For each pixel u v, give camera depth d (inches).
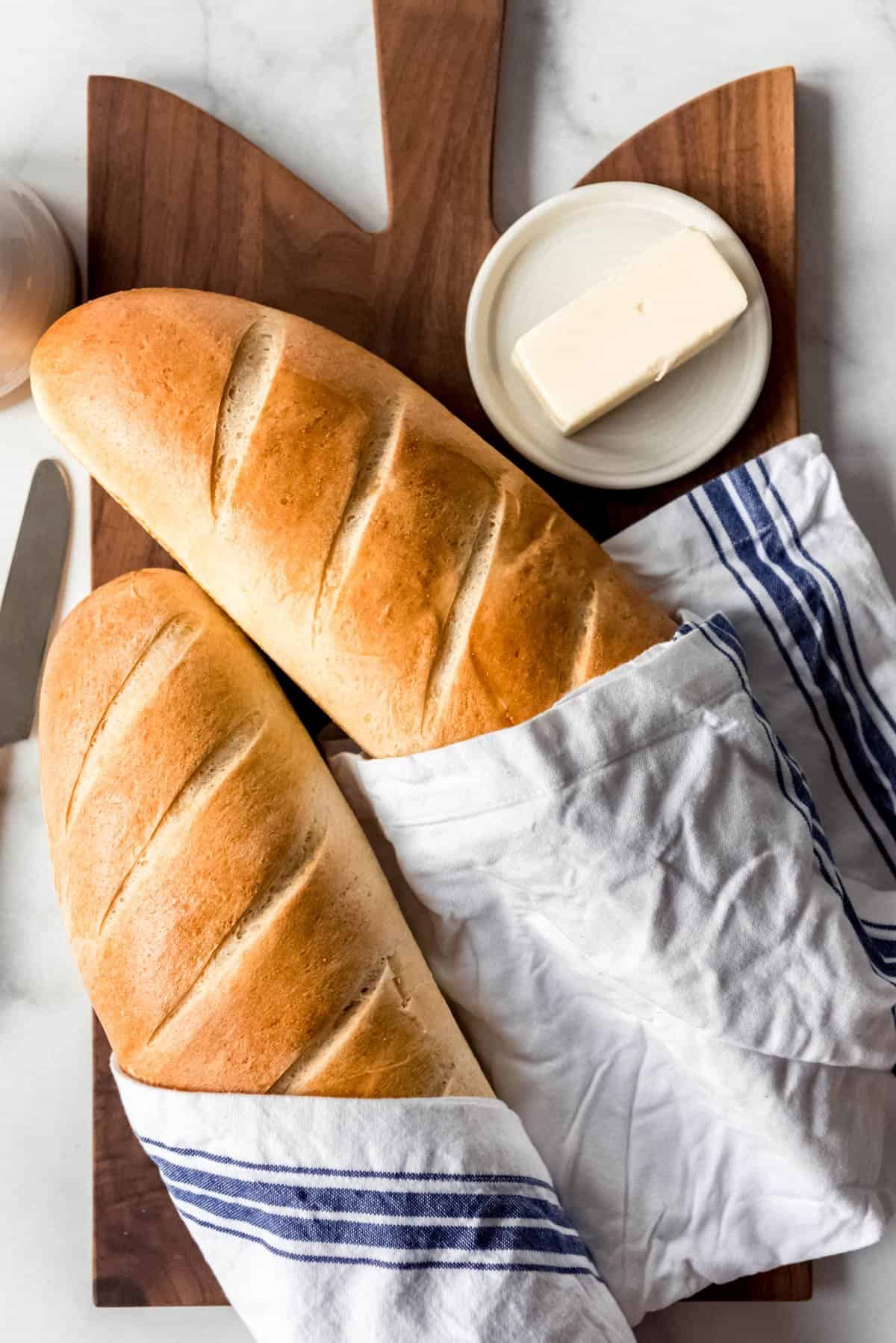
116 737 27.8
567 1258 27.3
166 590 28.6
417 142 30.7
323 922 27.4
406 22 30.6
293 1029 27.0
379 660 27.7
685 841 27.1
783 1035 27.2
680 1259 28.9
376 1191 26.8
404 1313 26.7
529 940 28.5
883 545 31.4
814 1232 28.4
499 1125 27.6
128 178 30.6
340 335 30.5
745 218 30.5
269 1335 27.3
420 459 28.0
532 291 30.5
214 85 31.6
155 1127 27.4
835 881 28.0
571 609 27.9
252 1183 27.0
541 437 30.2
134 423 28.0
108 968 27.5
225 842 27.3
